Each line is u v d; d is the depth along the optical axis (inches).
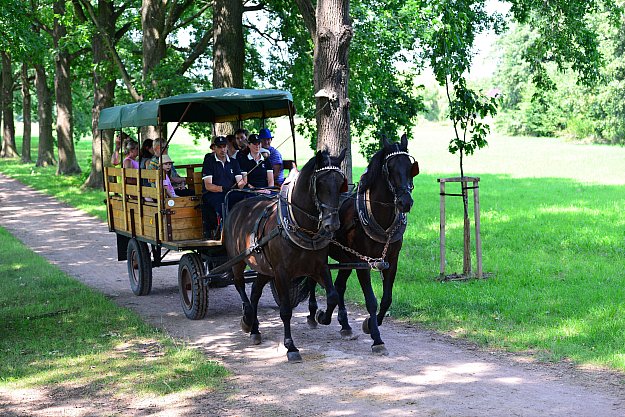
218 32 793.6
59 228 863.7
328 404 274.1
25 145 2004.2
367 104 812.0
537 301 427.5
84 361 336.8
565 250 605.6
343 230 364.5
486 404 267.4
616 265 531.8
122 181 489.1
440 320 400.5
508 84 2982.3
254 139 434.9
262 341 375.9
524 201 993.5
